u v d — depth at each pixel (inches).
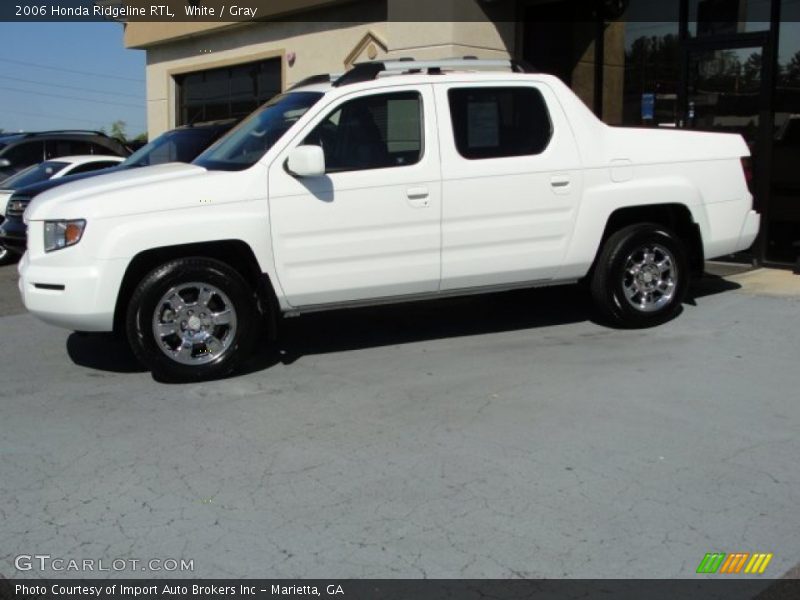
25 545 147.6
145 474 175.2
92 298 220.4
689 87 390.9
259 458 181.8
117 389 232.1
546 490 162.6
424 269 246.5
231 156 246.7
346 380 234.4
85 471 177.5
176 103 727.1
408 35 447.2
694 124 390.9
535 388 221.5
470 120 249.6
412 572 135.9
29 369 255.4
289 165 227.5
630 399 211.0
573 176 258.4
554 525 149.4
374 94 241.0
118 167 436.1
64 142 601.6
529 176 252.8
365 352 262.5
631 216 277.9
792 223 360.2
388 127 242.1
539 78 259.6
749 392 214.1
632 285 273.4
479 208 248.5
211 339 233.9
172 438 194.4
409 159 242.2
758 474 167.8
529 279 261.9
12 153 579.2
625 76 422.9
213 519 155.0
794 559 137.6
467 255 250.2
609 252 268.7
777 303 301.6
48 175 499.5
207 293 230.8
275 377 239.0
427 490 164.1
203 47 676.1
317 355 260.7
